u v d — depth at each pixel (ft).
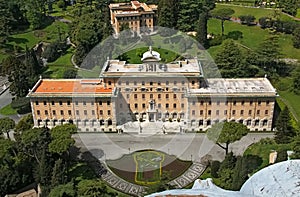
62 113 453.17
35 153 347.36
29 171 335.26
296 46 631.56
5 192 318.45
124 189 336.70
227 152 374.43
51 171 321.73
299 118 456.04
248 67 539.29
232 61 534.78
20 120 466.29
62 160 349.61
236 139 359.05
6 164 334.85
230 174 315.78
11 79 555.28
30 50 616.39
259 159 367.66
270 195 71.36
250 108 445.37
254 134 446.19
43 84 468.34
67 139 350.84
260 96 437.17
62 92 445.78
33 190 325.83
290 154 312.50
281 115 398.62
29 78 563.48
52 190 290.56
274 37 590.14
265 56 560.20
